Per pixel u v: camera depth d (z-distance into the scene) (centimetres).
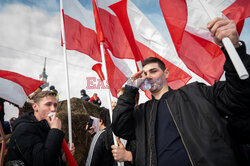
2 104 230
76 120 346
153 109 138
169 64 220
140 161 123
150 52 223
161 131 125
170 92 140
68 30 246
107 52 246
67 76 227
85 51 244
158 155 119
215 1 167
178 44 184
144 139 129
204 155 100
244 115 106
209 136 104
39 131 160
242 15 158
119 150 148
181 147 114
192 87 131
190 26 178
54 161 144
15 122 160
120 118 138
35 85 248
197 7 173
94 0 213
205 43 178
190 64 186
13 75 239
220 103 112
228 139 103
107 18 229
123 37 236
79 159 321
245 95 95
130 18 228
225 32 86
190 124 113
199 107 116
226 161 97
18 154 143
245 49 93
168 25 186
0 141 195
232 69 95
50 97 175
